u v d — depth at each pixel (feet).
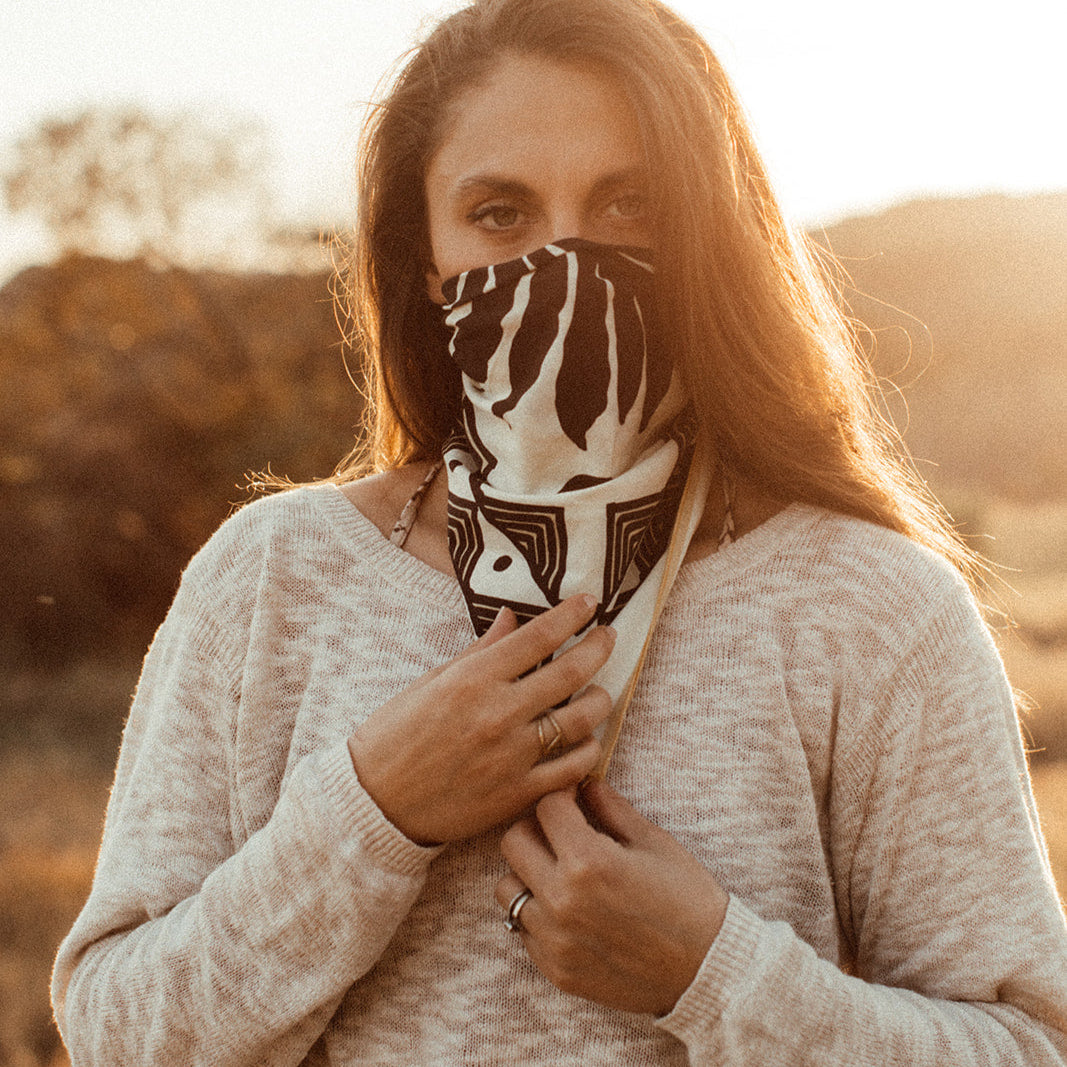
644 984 3.45
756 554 4.05
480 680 3.57
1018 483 92.63
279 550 4.29
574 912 3.42
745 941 3.43
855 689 3.85
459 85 4.11
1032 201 187.21
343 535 4.33
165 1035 3.74
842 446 4.23
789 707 3.85
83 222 45.24
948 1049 3.44
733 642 3.92
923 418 117.39
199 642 4.27
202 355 44.86
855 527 4.07
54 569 43.14
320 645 4.17
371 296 5.02
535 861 3.54
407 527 4.37
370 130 4.75
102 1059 3.87
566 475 4.03
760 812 3.78
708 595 4.00
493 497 3.96
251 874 3.72
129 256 45.70
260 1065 3.84
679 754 3.85
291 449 43.78
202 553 4.46
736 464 4.23
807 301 4.50
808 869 3.78
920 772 3.77
